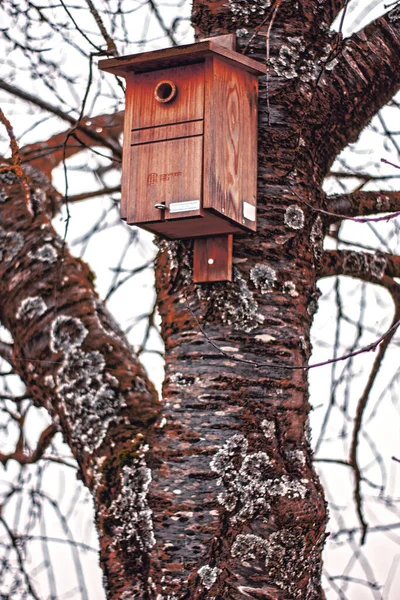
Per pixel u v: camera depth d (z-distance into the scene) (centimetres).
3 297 472
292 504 399
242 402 405
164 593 388
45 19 585
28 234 482
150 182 420
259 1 458
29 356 455
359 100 465
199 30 464
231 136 423
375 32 477
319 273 479
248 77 442
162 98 427
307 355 432
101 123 720
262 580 390
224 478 396
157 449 407
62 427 441
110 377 436
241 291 420
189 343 418
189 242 434
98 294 484
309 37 458
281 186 438
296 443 414
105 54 455
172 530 393
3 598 637
